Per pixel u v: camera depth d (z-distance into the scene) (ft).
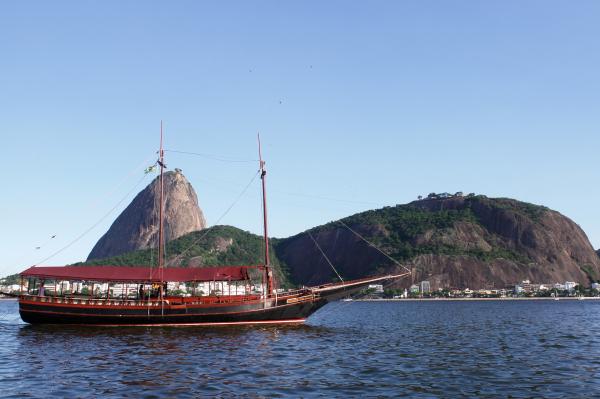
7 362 151.64
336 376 130.52
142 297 263.29
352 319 378.32
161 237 288.10
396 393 111.75
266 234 290.76
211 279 265.54
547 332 253.85
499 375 132.05
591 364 148.87
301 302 267.39
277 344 194.70
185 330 240.53
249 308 256.32
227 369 140.26
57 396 108.68
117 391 113.19
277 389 115.24
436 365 147.43
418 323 329.11
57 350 176.76
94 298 261.24
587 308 612.29
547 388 116.67
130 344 192.75
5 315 413.39
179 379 126.21
